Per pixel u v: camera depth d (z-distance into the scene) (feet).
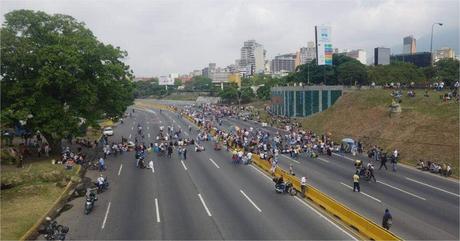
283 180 140.56
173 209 118.01
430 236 95.71
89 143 228.84
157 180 155.43
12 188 137.49
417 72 422.00
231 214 112.57
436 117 207.31
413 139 202.49
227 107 536.83
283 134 284.82
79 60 186.19
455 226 102.73
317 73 422.41
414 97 245.65
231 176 162.09
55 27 203.41
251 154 193.67
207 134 272.92
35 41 189.67
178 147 225.56
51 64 181.37
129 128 344.90
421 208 118.11
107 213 115.44
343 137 250.78
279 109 396.16
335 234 96.48
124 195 134.31
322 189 139.44
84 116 198.80
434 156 181.57
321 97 330.75
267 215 111.45
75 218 111.65
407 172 168.55
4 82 181.37
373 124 241.55
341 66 406.41
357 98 287.28
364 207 118.62
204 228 101.60
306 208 118.01
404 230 99.81
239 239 93.81
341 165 182.80
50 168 162.81
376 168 176.76
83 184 148.66
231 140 236.84
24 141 227.40
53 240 93.91
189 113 451.12
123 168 177.99
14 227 103.35
